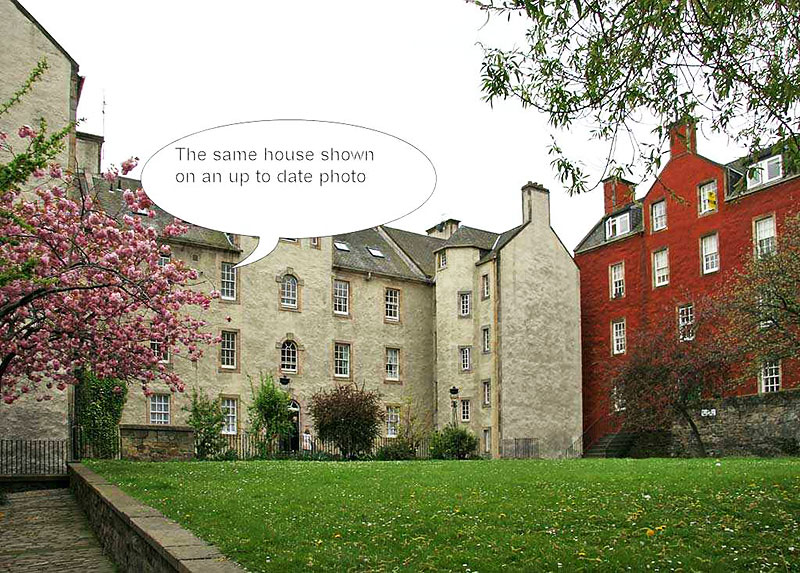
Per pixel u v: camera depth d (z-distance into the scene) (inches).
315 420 1211.2
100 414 1027.3
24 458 829.2
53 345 673.0
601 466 668.1
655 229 1413.6
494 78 360.2
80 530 469.1
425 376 1547.7
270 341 1330.0
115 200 1206.9
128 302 652.1
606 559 284.4
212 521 355.3
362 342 1459.2
